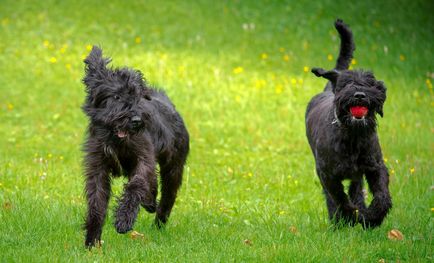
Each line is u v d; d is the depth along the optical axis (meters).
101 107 9.02
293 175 14.00
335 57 24.06
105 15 26.11
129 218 8.50
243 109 19.70
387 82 22.30
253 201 11.98
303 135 17.88
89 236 8.85
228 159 15.93
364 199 10.94
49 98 20.41
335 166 10.05
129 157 9.15
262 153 16.66
